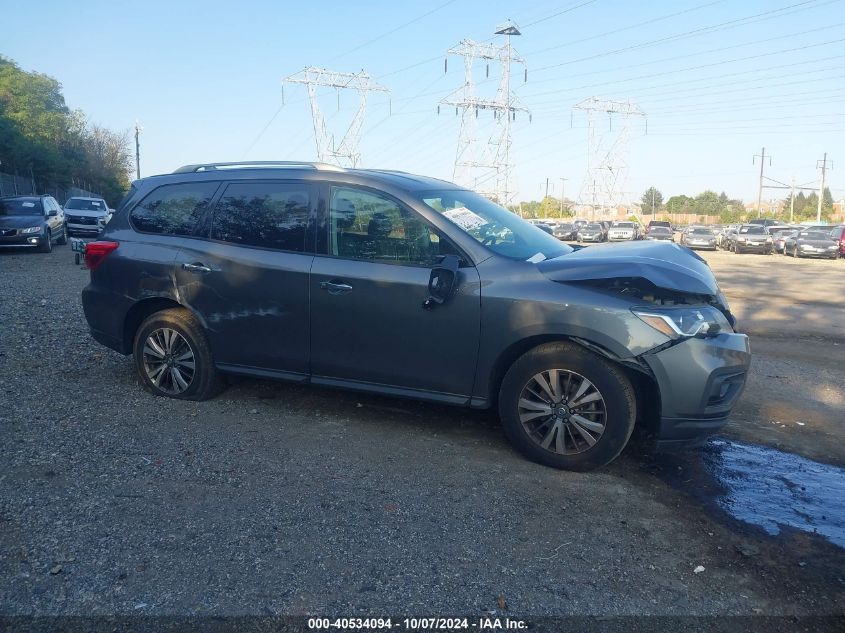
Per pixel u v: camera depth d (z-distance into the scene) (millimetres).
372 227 4906
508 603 3025
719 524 3834
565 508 3934
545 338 4465
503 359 4605
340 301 4879
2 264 16375
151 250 5547
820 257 32438
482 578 3209
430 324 4648
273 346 5164
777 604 3092
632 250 4875
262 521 3654
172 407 5402
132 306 5633
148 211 5723
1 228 19578
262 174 5355
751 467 4699
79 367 6438
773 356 8406
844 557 3521
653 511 3947
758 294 15273
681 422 4238
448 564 3312
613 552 3480
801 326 10758
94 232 28953
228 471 4254
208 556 3307
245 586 3080
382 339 4809
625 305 4223
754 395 6523
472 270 4590
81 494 3873
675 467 4625
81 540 3408
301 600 2996
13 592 2984
